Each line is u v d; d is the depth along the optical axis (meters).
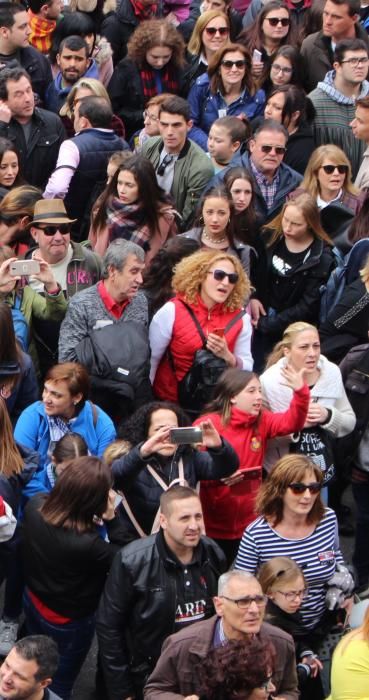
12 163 32.94
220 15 39.69
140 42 39.72
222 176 33.31
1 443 24.22
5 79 35.31
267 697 20.12
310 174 33.69
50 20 42.81
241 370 26.67
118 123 38.56
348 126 37.47
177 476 24.78
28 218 30.41
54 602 23.81
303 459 24.30
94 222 32.06
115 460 24.75
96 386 27.67
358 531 28.95
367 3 44.19
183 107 34.03
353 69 37.03
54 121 36.31
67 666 24.48
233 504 26.38
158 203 31.77
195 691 21.27
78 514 23.27
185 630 21.45
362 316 29.77
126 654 23.12
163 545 22.58
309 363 27.62
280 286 31.86
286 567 23.25
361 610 24.36
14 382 26.33
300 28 42.59
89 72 40.66
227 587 21.00
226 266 28.42
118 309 28.78
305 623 24.27
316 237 31.66
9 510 23.47
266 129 33.38
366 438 28.31
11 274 27.78
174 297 29.53
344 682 21.12
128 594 22.59
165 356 29.06
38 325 29.19
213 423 26.50
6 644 25.38
